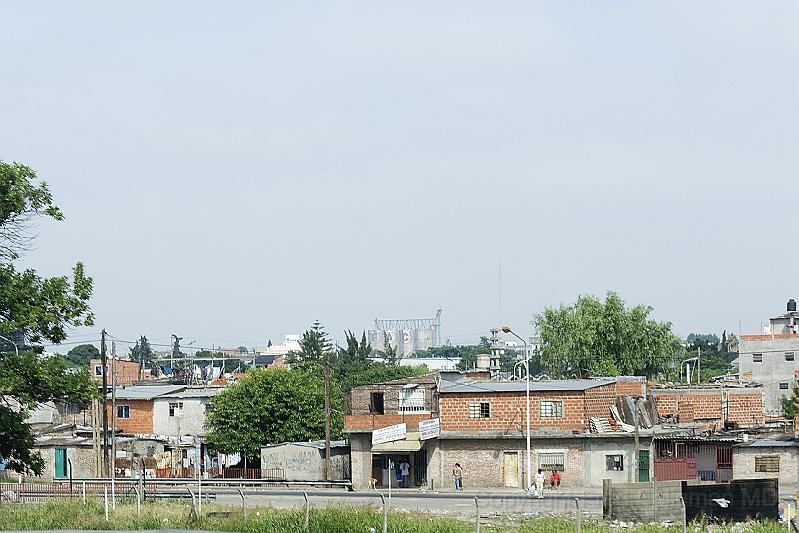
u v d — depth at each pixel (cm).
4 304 5350
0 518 5278
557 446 8369
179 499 6462
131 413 11081
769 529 4672
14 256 5534
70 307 5494
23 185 5456
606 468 8275
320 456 8838
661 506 5044
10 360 5294
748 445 8125
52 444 9412
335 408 10500
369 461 8788
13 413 5362
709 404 9975
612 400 8719
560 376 14075
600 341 13875
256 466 9825
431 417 8769
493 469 8444
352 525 4566
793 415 10744
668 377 14538
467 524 4775
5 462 6306
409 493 7119
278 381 10044
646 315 14025
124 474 9569
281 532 4569
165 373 16888
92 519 5178
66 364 5497
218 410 9962
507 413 8475
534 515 5375
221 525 4775
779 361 14775
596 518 5225
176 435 10981
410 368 17988
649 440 8269
